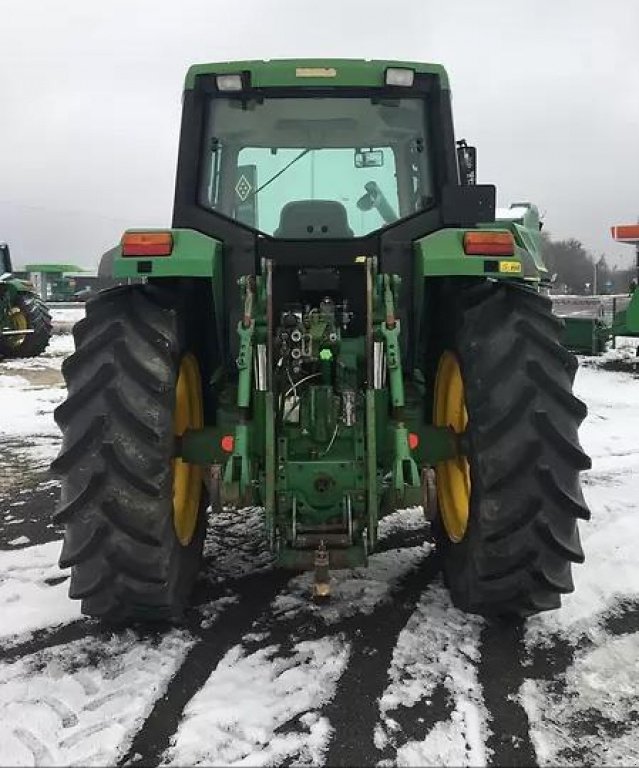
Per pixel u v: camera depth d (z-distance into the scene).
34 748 2.14
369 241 3.37
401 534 3.88
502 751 2.13
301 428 2.85
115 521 2.52
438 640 2.73
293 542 2.72
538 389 2.61
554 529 2.58
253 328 2.86
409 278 3.39
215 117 3.52
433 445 3.03
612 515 4.11
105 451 2.52
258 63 3.41
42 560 3.58
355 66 3.42
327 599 3.03
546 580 2.62
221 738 2.18
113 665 2.58
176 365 2.75
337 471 2.77
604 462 5.36
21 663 2.61
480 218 3.20
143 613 2.71
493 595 2.72
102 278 3.14
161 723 2.25
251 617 2.92
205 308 3.36
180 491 3.11
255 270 3.38
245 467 2.69
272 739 2.18
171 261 2.80
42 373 10.79
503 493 2.59
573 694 2.41
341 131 3.54
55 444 6.19
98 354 2.64
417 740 2.17
